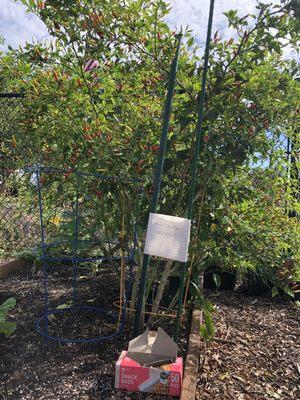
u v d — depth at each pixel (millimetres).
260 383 2281
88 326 2754
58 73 2719
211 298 3658
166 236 2102
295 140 3008
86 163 2658
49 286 3539
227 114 2277
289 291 3045
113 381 2146
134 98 2635
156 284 3332
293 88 2340
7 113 3553
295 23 2191
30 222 4543
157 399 2010
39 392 2043
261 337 2871
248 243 2934
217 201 2543
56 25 2615
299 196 3482
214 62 2355
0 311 2523
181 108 2404
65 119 2766
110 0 2449
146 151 2426
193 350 2436
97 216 2984
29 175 3432
